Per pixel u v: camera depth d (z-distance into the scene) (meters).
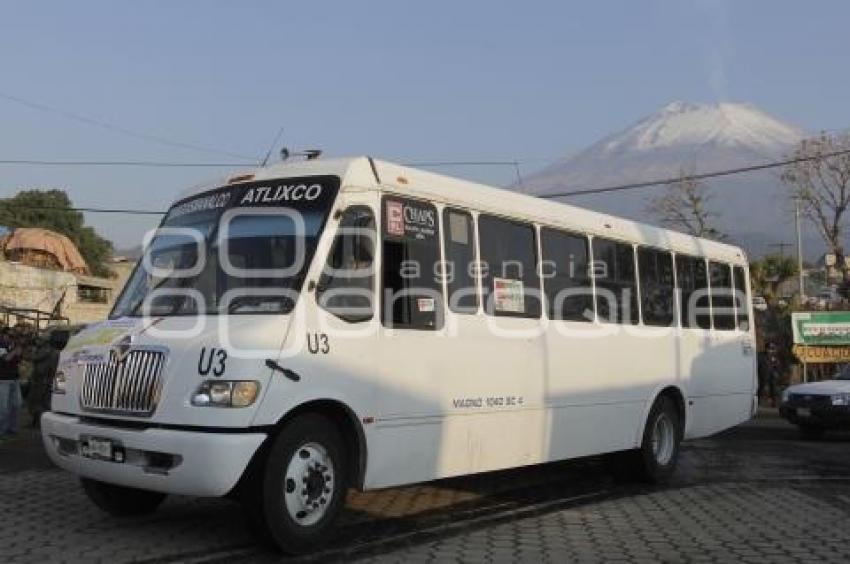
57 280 39.19
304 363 6.67
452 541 7.50
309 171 7.43
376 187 7.46
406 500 9.50
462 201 8.33
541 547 7.33
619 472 10.98
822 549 7.39
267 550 6.88
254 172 7.73
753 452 14.50
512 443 8.69
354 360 7.05
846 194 40.38
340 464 7.04
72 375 7.31
